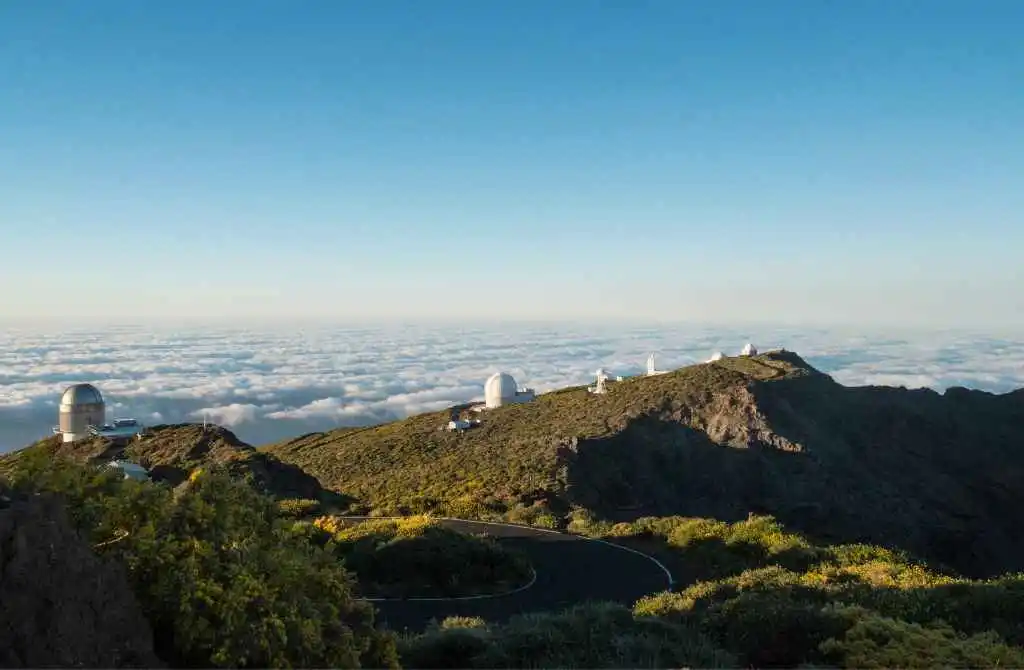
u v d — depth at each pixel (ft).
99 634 14.69
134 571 17.12
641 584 52.65
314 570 20.15
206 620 16.63
